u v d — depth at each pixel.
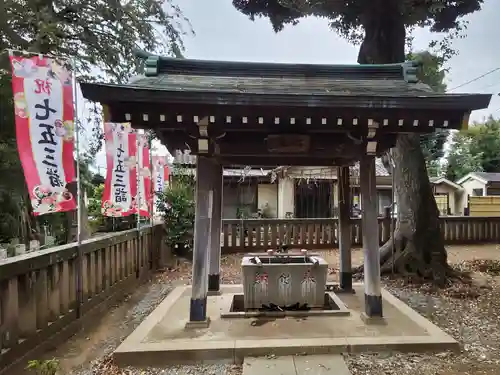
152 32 9.64
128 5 9.23
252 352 3.66
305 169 13.95
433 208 7.60
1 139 7.73
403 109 3.75
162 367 3.55
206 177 4.38
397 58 7.77
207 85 4.11
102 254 5.36
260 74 4.69
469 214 15.57
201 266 4.38
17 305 3.30
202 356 3.64
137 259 7.00
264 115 3.80
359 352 3.72
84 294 4.71
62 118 4.30
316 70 4.77
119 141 6.72
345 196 6.05
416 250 7.38
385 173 15.77
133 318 5.05
